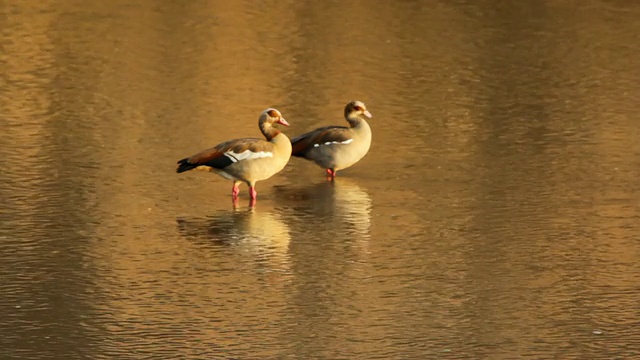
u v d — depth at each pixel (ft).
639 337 43.47
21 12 110.83
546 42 101.86
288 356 41.70
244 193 63.26
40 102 82.28
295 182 65.67
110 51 97.45
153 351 42.16
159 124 77.05
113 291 48.14
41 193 62.03
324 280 49.55
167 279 49.60
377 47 100.12
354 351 42.19
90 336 43.55
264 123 61.87
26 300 47.09
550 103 83.20
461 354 41.96
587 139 73.92
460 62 95.40
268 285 48.93
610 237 55.21
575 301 47.14
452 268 51.06
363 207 60.49
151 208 59.93
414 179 65.87
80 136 73.87
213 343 42.88
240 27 106.52
